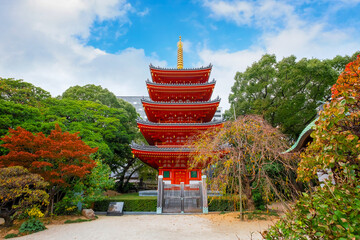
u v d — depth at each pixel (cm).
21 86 2181
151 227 1124
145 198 1723
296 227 309
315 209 305
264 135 1092
